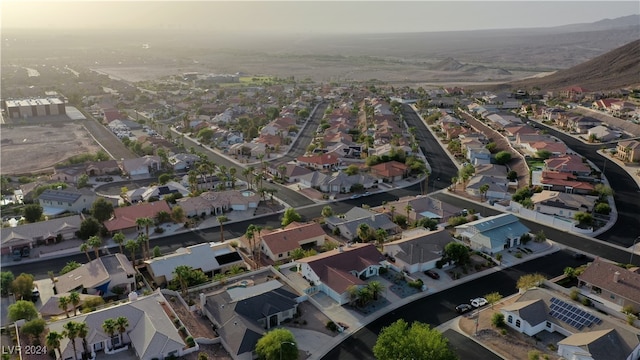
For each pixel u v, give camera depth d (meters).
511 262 114.81
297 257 114.81
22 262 118.00
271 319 89.69
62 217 137.50
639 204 149.88
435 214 141.88
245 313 88.56
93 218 132.12
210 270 110.19
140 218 124.75
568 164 177.62
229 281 104.81
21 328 83.25
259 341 78.31
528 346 83.12
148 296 93.19
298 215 138.50
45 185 162.50
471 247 122.25
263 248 121.38
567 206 140.88
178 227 137.75
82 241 128.62
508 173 182.50
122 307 87.38
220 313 89.56
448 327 89.06
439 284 104.75
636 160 191.75
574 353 77.56
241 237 127.31
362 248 111.38
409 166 190.38
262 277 106.31
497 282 105.56
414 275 108.25
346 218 139.38
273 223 141.50
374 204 156.50
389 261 114.50
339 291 97.00
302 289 101.25
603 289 96.12
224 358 80.06
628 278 95.88
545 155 195.12
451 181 178.88
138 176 187.12
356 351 82.75
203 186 170.38
